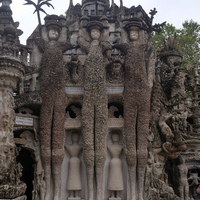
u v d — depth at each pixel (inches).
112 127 595.5
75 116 621.6
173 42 914.1
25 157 711.7
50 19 608.7
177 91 799.1
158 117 692.1
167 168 769.6
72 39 732.0
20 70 538.3
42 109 581.0
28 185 704.4
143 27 634.8
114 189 577.3
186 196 726.5
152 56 641.6
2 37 543.8
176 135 682.8
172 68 862.5
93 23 610.5
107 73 612.7
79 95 600.7
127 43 613.9
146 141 588.4
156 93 684.7
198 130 806.5
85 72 598.5
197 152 754.8
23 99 583.5
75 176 581.3
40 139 578.2
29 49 644.7
